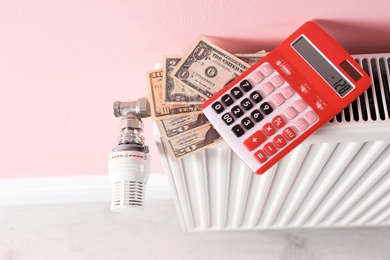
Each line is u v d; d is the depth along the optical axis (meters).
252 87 0.51
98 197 1.10
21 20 0.50
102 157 0.93
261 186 0.71
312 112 0.49
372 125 0.50
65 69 0.61
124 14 0.50
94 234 1.08
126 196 0.54
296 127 0.49
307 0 0.47
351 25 0.52
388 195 0.76
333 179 0.67
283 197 0.77
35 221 1.10
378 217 0.91
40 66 0.60
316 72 0.50
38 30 0.52
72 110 0.73
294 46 0.51
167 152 0.58
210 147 0.56
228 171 0.65
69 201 1.12
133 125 0.56
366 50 0.57
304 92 0.50
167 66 0.54
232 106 0.50
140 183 0.55
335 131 0.51
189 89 0.53
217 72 0.53
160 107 0.54
